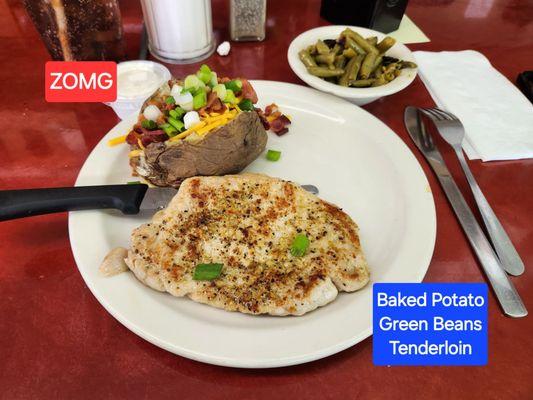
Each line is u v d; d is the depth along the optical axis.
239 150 0.31
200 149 0.29
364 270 0.25
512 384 0.22
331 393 0.21
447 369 0.22
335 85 0.36
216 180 0.28
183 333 0.21
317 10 0.54
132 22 0.50
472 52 0.45
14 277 0.26
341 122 0.37
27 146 0.35
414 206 0.29
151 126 0.30
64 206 0.27
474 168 0.34
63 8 0.35
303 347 0.21
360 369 0.22
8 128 0.36
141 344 0.23
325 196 0.31
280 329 0.22
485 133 0.36
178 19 0.41
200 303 0.24
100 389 0.21
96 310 0.24
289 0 0.55
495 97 0.39
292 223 0.26
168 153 0.29
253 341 0.21
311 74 0.38
